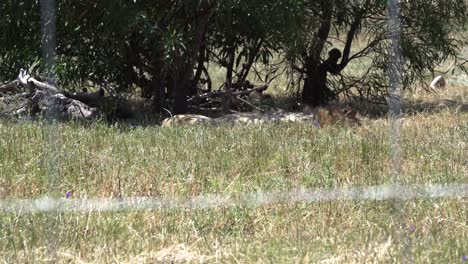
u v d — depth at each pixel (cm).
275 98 1597
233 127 1114
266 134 1048
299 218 692
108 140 1000
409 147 963
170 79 1437
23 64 1323
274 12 1291
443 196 735
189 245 637
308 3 1431
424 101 1561
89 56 1314
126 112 1380
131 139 1009
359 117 1320
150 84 1443
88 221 666
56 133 895
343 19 1477
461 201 736
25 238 629
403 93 1597
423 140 1021
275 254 602
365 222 684
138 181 810
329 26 1488
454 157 927
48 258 591
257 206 719
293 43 1357
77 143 966
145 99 1477
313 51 1435
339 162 909
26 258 593
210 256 607
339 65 1532
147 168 859
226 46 1487
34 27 1284
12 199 721
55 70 1288
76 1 1265
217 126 1143
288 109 1499
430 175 830
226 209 712
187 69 1354
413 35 1473
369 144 961
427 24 1456
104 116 1284
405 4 1452
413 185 770
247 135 1038
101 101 1355
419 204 720
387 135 1016
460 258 595
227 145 973
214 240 644
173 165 876
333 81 1598
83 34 1306
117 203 710
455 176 825
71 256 600
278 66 1658
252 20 1343
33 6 1234
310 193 735
